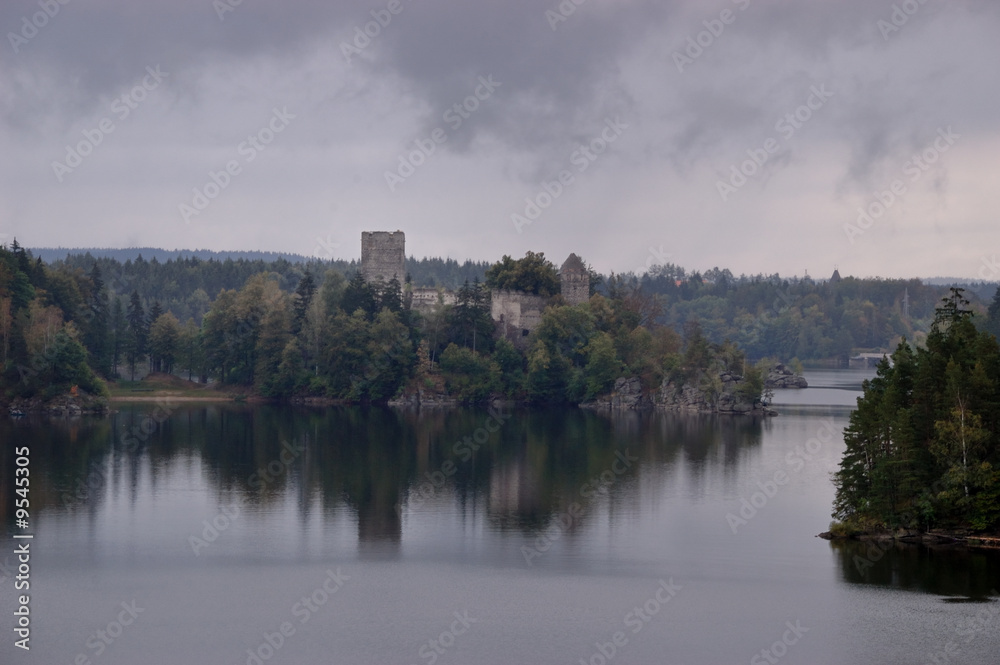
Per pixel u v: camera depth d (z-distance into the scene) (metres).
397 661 72.31
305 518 112.62
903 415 98.31
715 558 97.06
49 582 88.25
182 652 73.50
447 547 101.00
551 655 73.38
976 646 74.69
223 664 71.56
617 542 103.44
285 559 96.25
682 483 136.12
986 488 96.12
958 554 95.56
